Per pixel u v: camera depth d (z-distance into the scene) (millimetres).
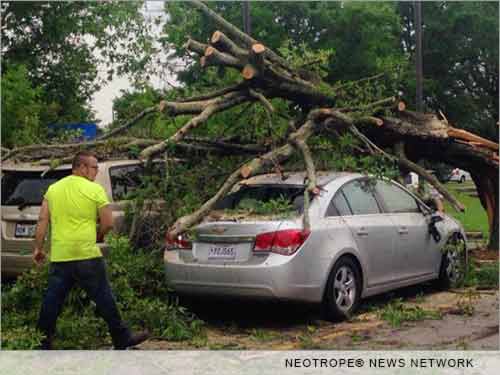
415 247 9203
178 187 8797
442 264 9797
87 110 19406
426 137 10211
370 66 23391
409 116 10258
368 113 9406
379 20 23797
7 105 12938
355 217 8367
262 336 7512
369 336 7465
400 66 11258
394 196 9227
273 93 9117
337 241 7934
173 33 13188
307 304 7754
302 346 7094
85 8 18516
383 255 8633
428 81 27266
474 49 28391
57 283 6691
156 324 7516
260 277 7426
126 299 7617
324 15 23484
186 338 7387
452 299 9375
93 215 6730
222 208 8422
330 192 8203
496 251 12477
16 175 9508
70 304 7500
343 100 9656
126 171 9297
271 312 8641
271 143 9258
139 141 9156
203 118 8570
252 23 23359
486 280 10352
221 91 9008
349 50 23641
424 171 9656
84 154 6879
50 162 9172
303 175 8625
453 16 27812
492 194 12336
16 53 18297
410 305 9000
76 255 6641
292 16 23969
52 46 18672
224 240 7688
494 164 11594
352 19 23469
